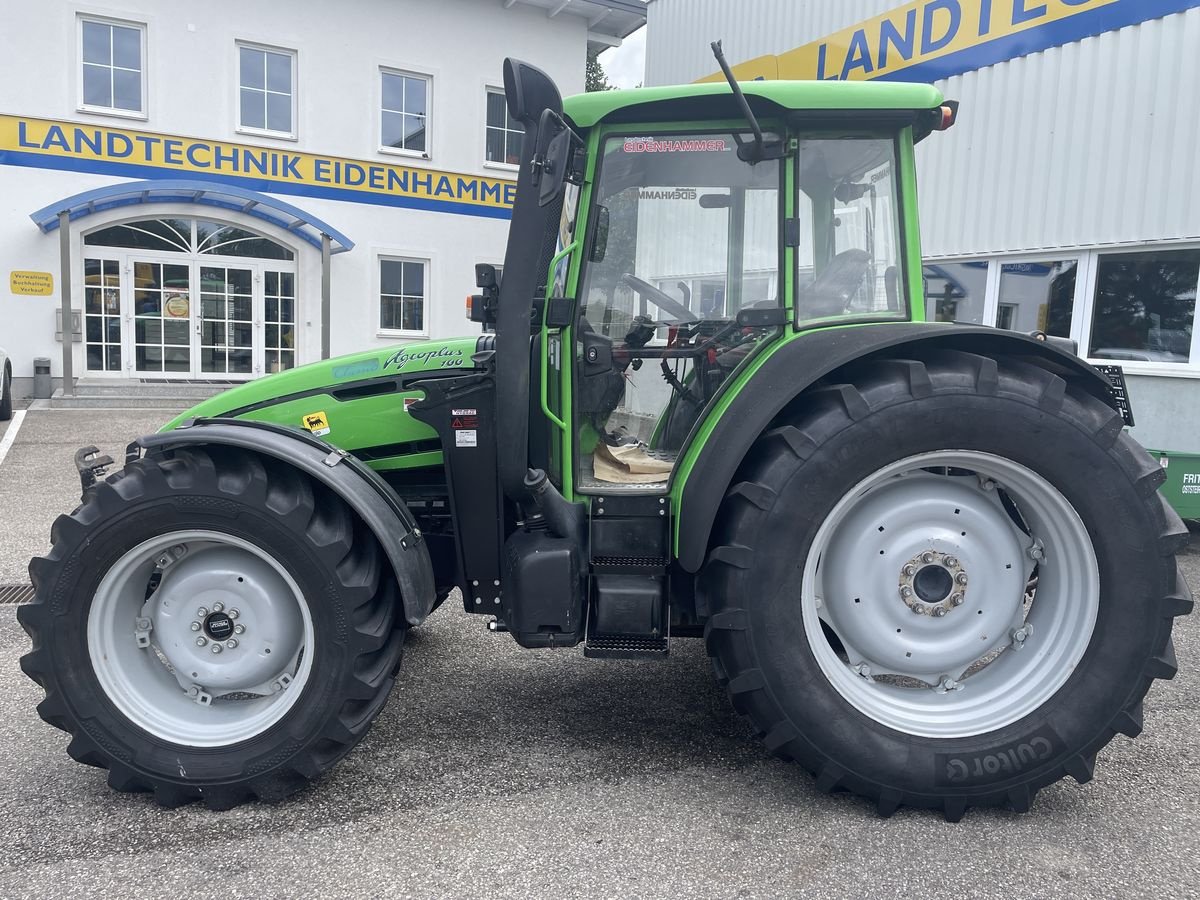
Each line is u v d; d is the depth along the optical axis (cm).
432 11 1502
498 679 369
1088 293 727
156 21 1321
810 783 285
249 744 263
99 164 1312
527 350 264
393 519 273
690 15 1123
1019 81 762
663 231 288
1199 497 590
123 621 273
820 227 286
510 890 225
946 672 281
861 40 891
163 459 272
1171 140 659
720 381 295
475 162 1568
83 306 1335
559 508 279
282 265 1469
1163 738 321
